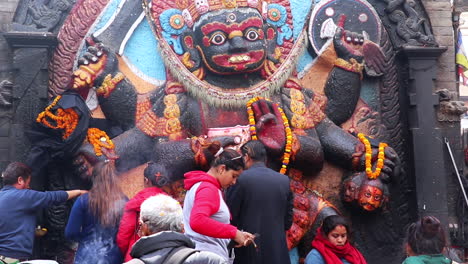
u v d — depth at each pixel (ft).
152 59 24.18
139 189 22.88
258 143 16.03
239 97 23.25
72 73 23.29
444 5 26.08
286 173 23.57
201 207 13.56
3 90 22.89
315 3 25.14
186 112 23.12
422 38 25.31
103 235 16.66
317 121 23.82
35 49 22.98
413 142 24.53
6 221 16.78
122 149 22.67
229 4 23.21
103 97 23.08
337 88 24.36
